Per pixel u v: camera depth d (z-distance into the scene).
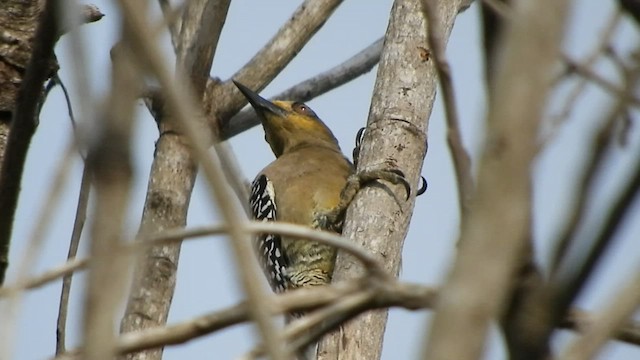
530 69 3.78
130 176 3.93
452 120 5.09
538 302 4.02
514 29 3.82
